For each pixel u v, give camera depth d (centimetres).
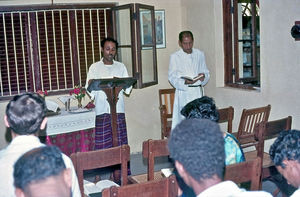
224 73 578
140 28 549
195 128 140
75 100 557
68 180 136
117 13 570
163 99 599
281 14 457
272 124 366
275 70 474
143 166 558
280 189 368
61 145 510
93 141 530
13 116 183
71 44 559
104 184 324
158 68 620
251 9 562
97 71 484
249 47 577
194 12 605
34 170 126
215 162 136
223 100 571
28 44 534
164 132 544
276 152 172
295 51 443
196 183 140
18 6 523
